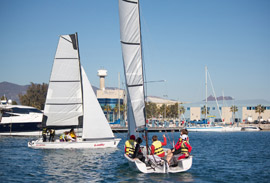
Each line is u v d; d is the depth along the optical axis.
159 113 159.75
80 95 35.62
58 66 35.22
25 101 144.75
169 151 20.45
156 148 20.17
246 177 19.27
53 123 35.38
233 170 21.77
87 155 29.36
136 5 23.19
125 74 23.05
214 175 19.77
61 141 35.12
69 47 35.28
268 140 56.78
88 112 35.22
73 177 19.38
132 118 24.20
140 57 23.36
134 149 21.84
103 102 133.12
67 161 25.77
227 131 103.56
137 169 20.38
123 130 88.44
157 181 17.84
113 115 132.50
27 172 20.84
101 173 20.62
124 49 23.02
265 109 143.62
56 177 19.38
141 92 23.25
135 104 23.03
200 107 155.25
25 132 58.59
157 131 99.56
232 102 157.88
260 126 125.25
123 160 26.42
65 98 35.44
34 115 59.09
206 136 73.44
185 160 19.55
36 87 146.88
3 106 58.88
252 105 145.88
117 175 19.84
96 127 35.28
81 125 35.62
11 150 33.25
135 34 23.22
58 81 35.28
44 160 26.25
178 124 121.81
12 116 58.12
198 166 23.45
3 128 57.75
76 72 35.50
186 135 20.44
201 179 18.48
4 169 21.81
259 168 22.73
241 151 35.34
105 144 35.06
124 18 22.94
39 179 18.72
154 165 20.30
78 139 36.78
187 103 160.00
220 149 37.81
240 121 147.38
